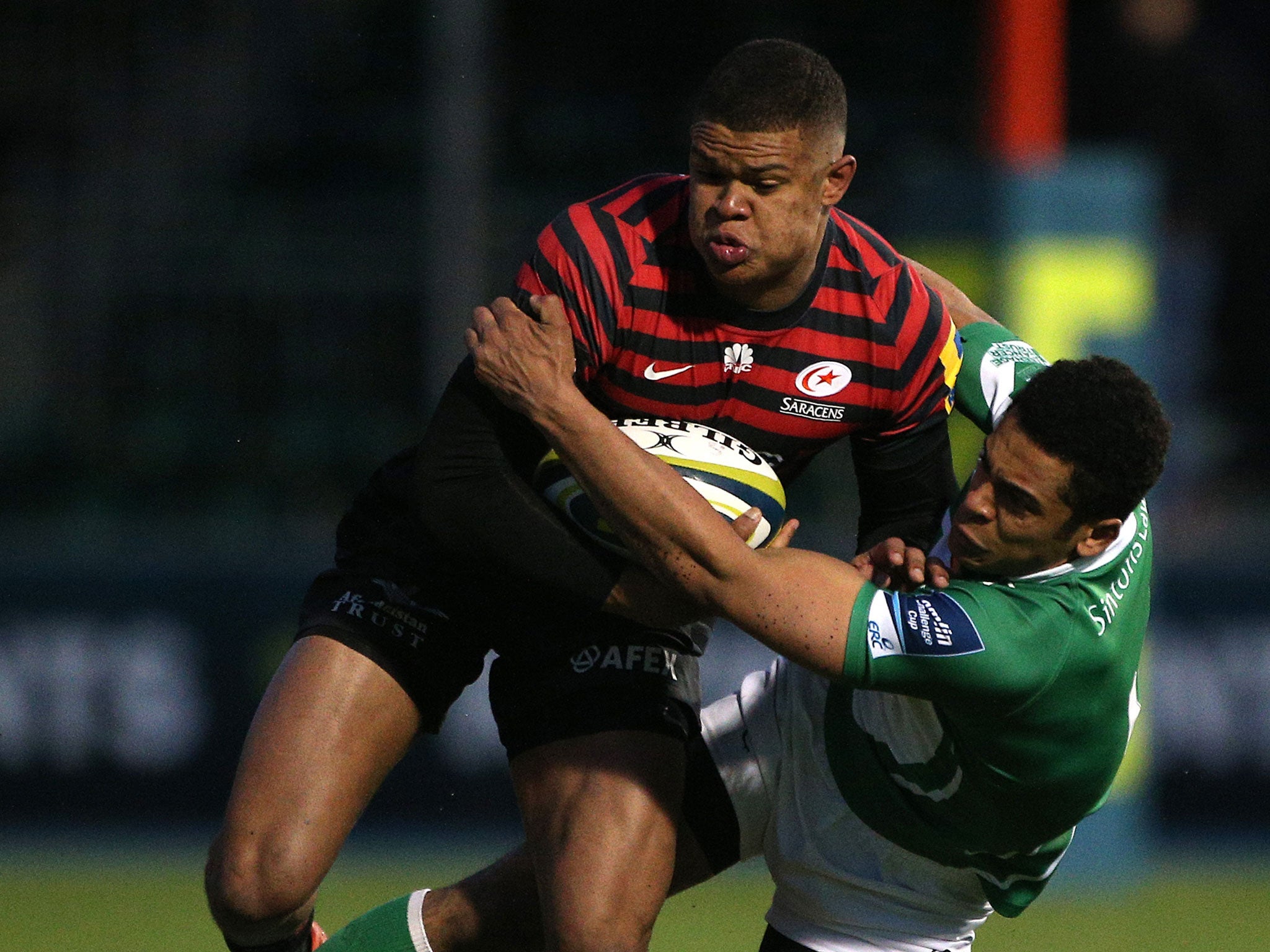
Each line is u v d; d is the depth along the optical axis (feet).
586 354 36.06
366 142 111.14
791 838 40.57
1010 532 35.29
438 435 36.60
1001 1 84.02
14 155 107.45
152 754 85.56
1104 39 97.50
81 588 85.97
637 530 34.45
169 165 109.09
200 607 86.12
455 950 39.99
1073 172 80.53
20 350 100.63
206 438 101.04
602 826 36.78
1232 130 97.04
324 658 38.34
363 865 81.41
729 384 36.70
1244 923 71.56
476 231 88.28
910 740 38.11
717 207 33.78
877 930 40.29
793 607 34.88
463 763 85.30
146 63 111.24
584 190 105.60
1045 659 35.73
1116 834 81.10
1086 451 34.19
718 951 66.08
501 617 39.04
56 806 85.40
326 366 102.12
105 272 101.50
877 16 108.37
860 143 103.30
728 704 41.68
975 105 105.29
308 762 37.14
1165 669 84.99
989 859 39.78
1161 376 86.79
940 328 37.42
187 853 83.30
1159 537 86.63
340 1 114.93
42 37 109.50
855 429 37.83
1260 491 95.04
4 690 85.40
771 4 108.78
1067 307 80.48
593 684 38.24
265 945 38.24
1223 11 105.50
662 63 109.70
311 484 100.37
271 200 105.70
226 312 101.91
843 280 36.42
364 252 102.63
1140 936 69.36
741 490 36.42
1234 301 96.12
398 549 39.22
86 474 99.96
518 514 36.37
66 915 70.85
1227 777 85.51
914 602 35.45
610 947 35.88
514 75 108.88
